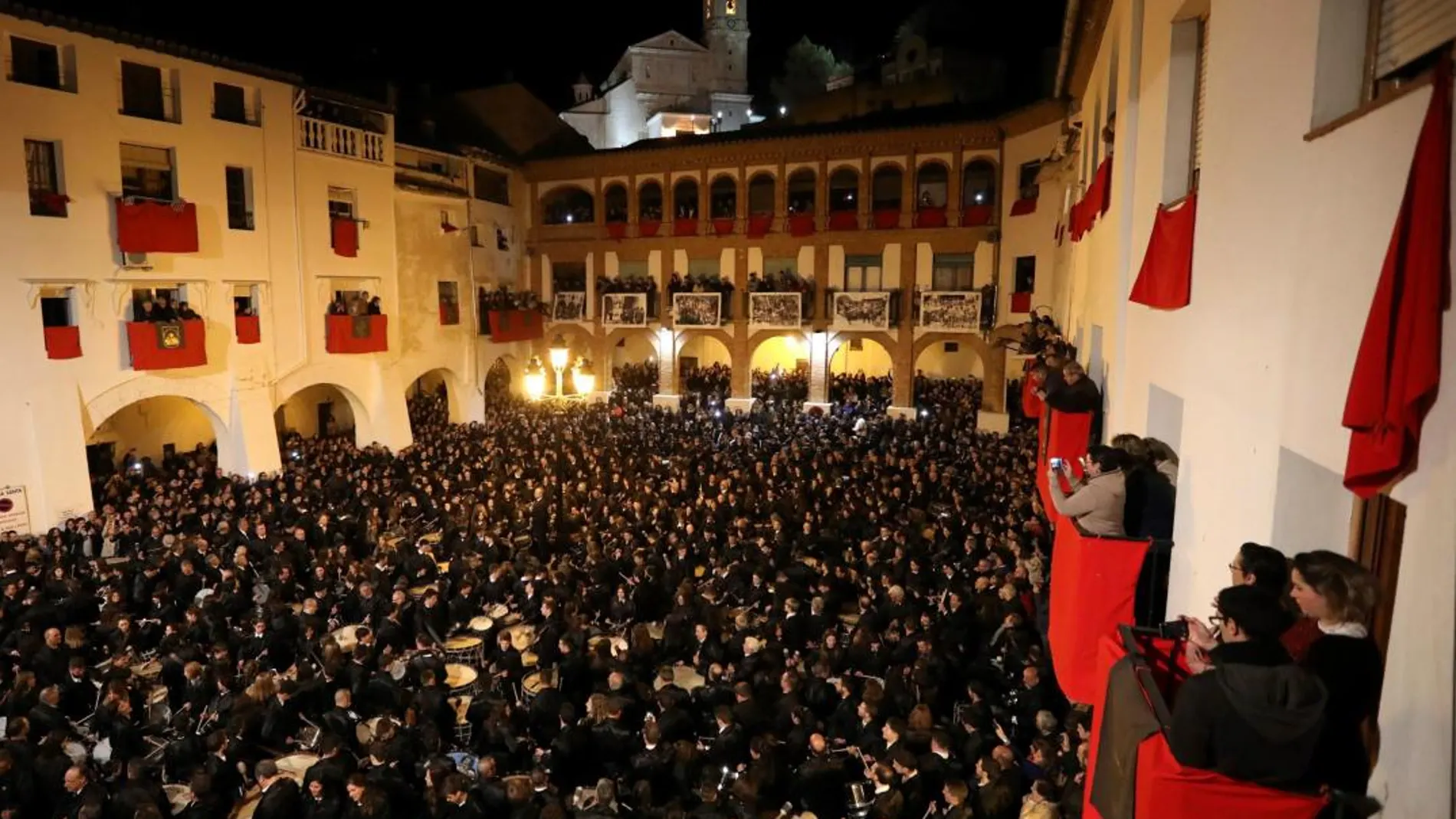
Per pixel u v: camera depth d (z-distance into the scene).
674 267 40.72
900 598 14.59
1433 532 3.71
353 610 16.44
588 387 37.59
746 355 39.59
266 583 17.17
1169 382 8.76
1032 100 33.50
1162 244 8.84
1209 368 7.26
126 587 16.95
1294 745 4.12
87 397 23.81
